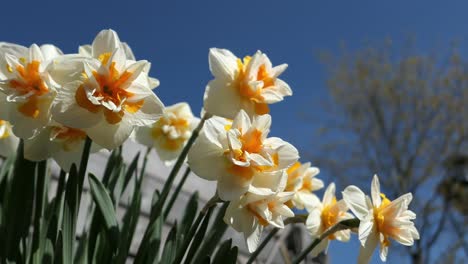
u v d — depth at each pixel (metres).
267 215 0.52
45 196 0.63
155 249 0.59
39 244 0.57
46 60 0.51
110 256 0.57
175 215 1.17
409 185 4.02
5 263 0.55
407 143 4.11
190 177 1.25
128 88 0.49
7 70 0.52
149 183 1.15
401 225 0.56
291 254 1.26
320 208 0.68
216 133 0.52
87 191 1.01
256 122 0.52
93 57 0.52
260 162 0.50
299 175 0.67
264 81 0.59
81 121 0.48
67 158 0.56
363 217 0.56
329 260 1.24
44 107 0.50
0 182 0.63
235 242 1.18
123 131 0.49
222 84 0.58
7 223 0.56
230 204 0.53
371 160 4.18
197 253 0.61
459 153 3.94
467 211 3.73
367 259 0.56
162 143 0.78
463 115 4.04
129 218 0.59
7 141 0.67
